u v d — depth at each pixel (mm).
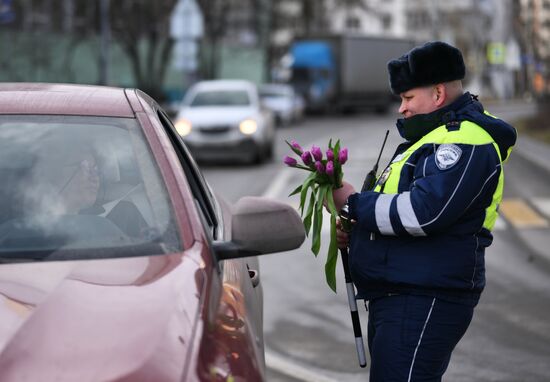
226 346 5371
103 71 82062
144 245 6191
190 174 8070
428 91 7625
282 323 15688
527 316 16094
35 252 6137
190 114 44750
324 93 110750
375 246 7543
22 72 85750
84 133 7031
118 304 5305
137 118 7242
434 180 7203
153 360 4828
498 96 137875
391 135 73062
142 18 97875
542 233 25031
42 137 6984
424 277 7383
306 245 23234
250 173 41125
